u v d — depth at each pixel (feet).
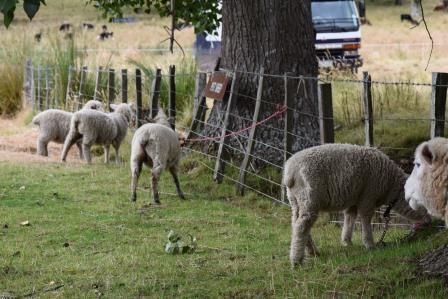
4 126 67.05
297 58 39.19
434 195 18.79
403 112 46.52
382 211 31.32
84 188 37.83
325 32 84.38
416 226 25.05
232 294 21.79
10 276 24.39
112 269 24.70
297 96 38.65
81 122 45.34
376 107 47.16
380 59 98.02
